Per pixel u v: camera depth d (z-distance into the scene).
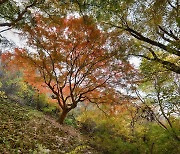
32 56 15.67
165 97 6.93
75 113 20.73
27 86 21.30
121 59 13.89
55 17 12.93
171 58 10.82
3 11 10.73
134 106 10.56
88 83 15.83
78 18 14.69
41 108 20.86
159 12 9.91
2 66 17.91
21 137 7.21
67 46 15.58
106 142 8.94
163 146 6.87
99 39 14.92
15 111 12.96
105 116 14.48
